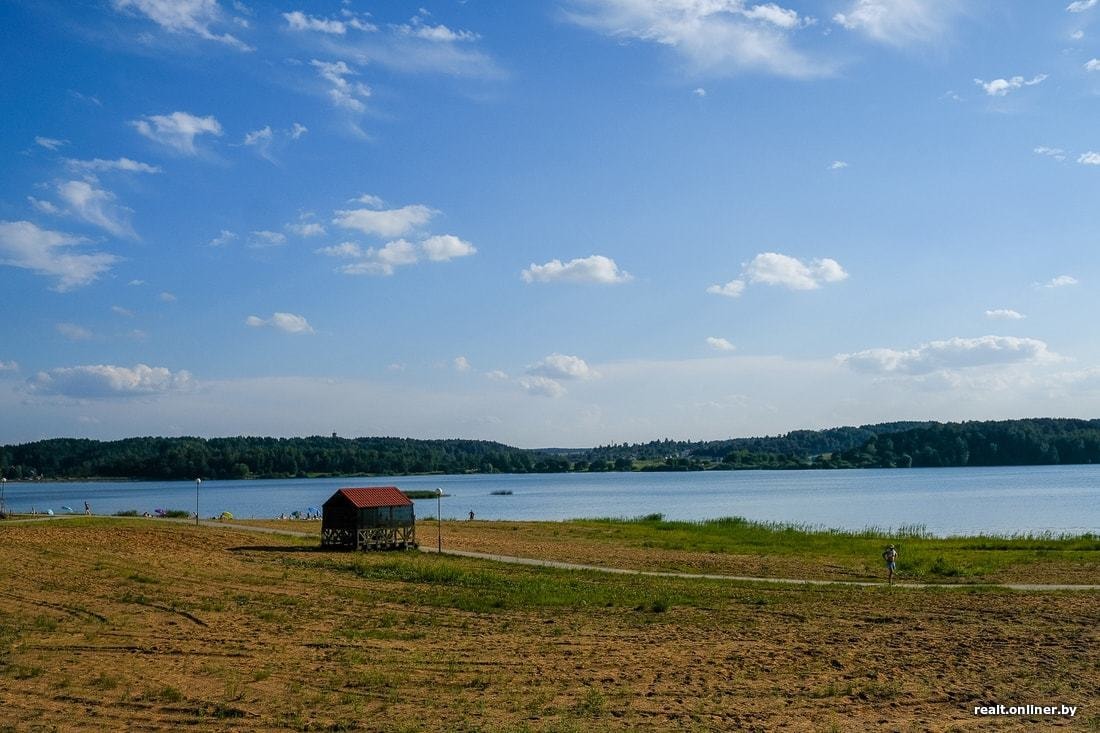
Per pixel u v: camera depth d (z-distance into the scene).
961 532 82.62
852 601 34.72
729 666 22.66
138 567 41.06
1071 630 28.02
